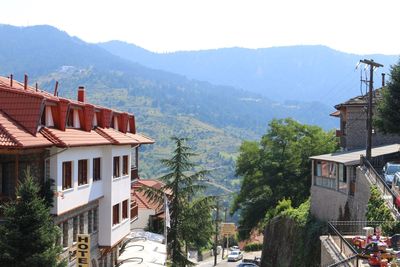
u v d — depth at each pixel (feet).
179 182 142.31
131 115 142.92
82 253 91.30
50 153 87.35
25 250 68.28
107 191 113.80
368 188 110.42
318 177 143.64
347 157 134.21
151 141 153.69
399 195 95.09
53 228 72.28
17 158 76.18
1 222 76.48
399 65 136.05
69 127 97.55
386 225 87.40
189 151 145.28
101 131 112.16
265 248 172.96
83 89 130.62
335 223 110.73
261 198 225.97
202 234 144.05
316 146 225.76
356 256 66.85
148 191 143.74
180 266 140.56
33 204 69.15
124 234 126.72
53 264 69.21
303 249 131.23
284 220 158.10
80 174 100.68
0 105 82.02
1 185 82.12
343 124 176.14
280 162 225.76
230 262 252.21
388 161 131.85
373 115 150.20
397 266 63.93
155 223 176.04
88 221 108.78
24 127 80.64
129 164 131.54
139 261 112.47
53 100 88.02
